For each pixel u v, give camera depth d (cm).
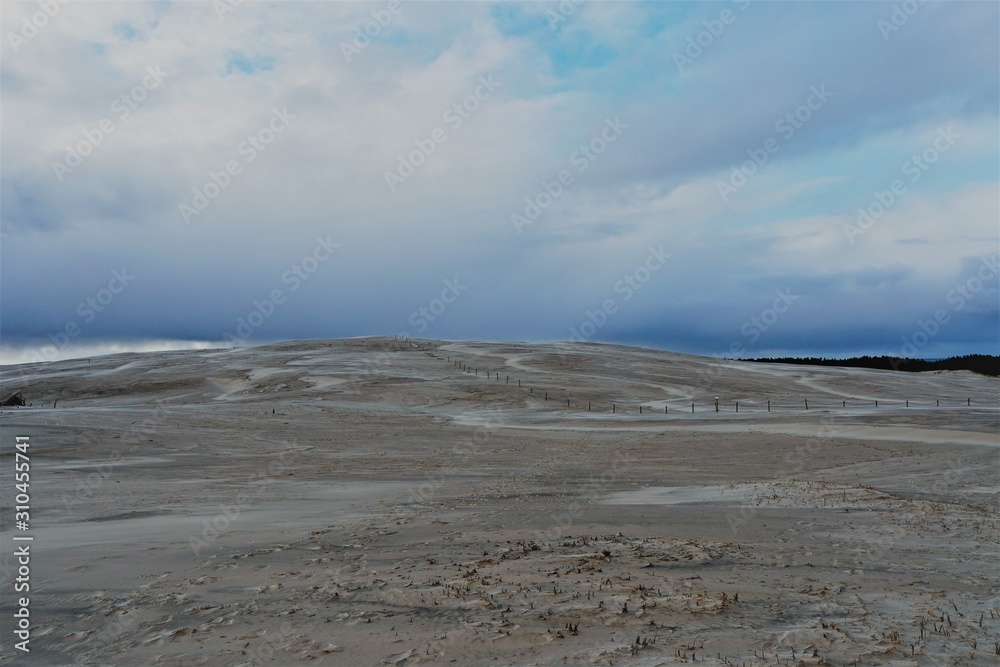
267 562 1014
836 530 1261
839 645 621
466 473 2498
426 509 1594
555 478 2305
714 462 2786
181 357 10725
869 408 6062
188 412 4922
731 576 891
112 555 1087
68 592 857
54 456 2791
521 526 1309
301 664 598
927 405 6750
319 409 5691
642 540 1130
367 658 606
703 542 1126
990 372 11681
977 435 3344
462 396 6775
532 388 7306
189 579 913
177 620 738
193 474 2452
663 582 849
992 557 1034
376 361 9588
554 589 811
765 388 8362
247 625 710
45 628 718
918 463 2506
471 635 652
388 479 2336
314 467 2688
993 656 599
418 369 8844
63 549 1144
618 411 6028
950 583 876
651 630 664
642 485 2084
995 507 1589
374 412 5675
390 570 937
